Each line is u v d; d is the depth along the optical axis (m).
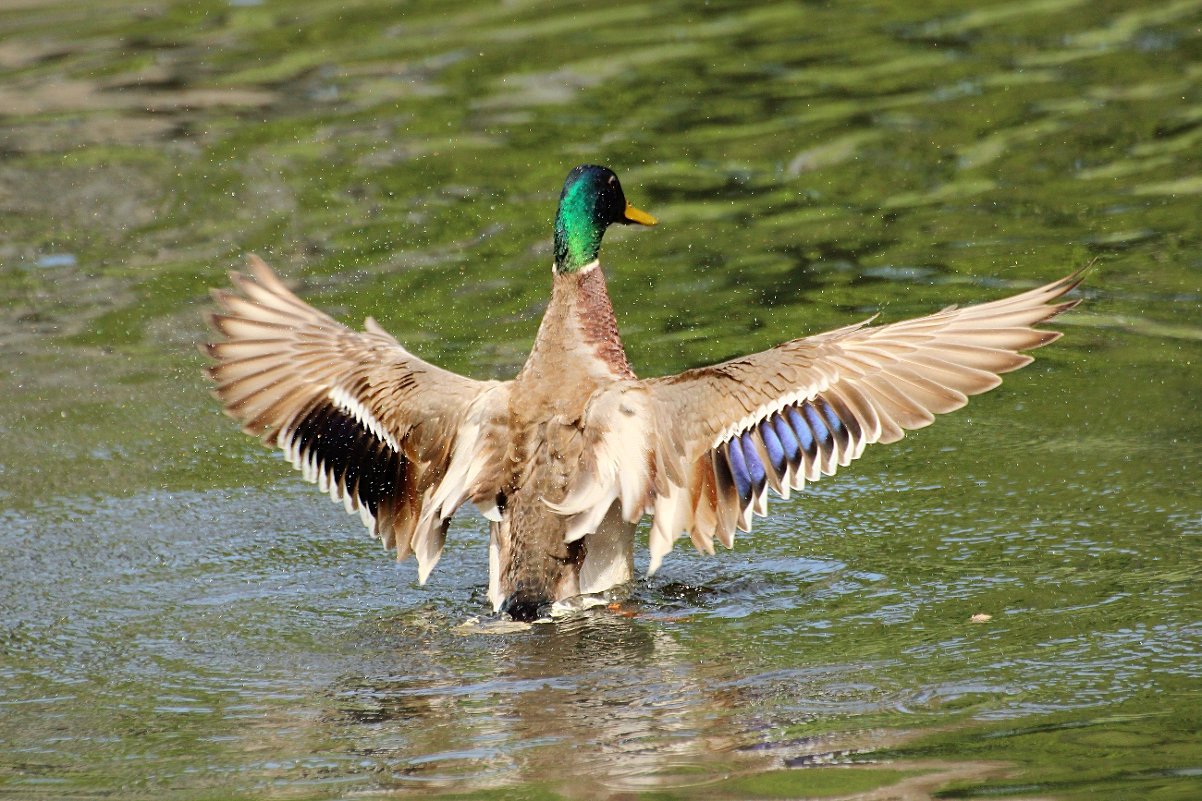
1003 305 9.30
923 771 7.65
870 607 9.92
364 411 10.39
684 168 18.22
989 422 12.84
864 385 9.35
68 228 17.34
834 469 9.34
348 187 18.06
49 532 11.68
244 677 9.29
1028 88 19.80
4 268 16.45
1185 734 7.96
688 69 21.08
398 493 10.34
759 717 8.35
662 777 7.70
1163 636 9.23
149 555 11.29
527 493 9.90
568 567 9.89
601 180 11.16
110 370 14.48
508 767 7.88
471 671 9.17
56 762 8.23
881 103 19.70
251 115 20.20
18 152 19.25
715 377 9.80
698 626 9.72
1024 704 8.40
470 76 21.17
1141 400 12.94
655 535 9.64
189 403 13.95
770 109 19.73
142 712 8.84
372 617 10.21
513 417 10.12
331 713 8.68
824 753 7.86
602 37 22.50
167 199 17.89
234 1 24.67
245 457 13.05
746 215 17.02
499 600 9.90
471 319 14.84
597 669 9.11
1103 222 16.27
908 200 17.14
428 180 18.14
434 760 8.02
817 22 22.67
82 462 12.87
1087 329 14.22
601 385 10.19
